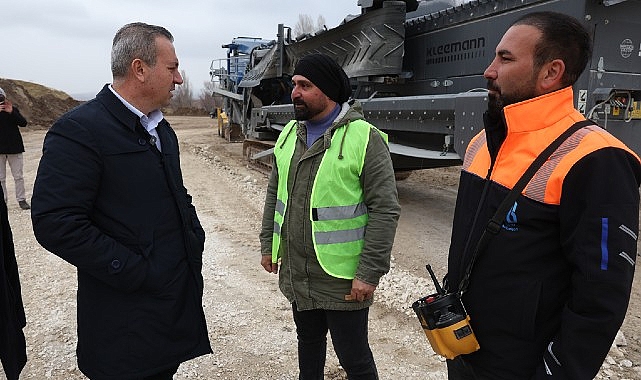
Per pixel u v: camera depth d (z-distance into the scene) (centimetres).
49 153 179
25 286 443
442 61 623
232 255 523
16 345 216
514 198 145
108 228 191
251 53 1280
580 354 131
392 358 314
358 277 215
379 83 727
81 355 207
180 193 213
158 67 193
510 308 148
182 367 306
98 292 197
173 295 205
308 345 247
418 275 461
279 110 984
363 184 220
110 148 186
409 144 698
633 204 129
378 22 652
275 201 267
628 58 441
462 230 169
